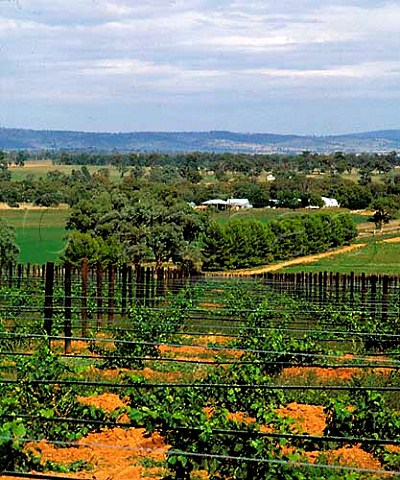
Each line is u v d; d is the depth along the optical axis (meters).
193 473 10.67
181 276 51.91
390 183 115.88
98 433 12.85
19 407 12.61
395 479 11.04
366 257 84.19
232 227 82.19
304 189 112.44
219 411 11.99
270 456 10.41
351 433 12.55
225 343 22.55
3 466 10.59
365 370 19.17
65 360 18.94
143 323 21.30
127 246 72.00
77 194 89.75
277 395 14.85
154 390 14.45
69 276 20.80
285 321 26.47
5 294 28.34
